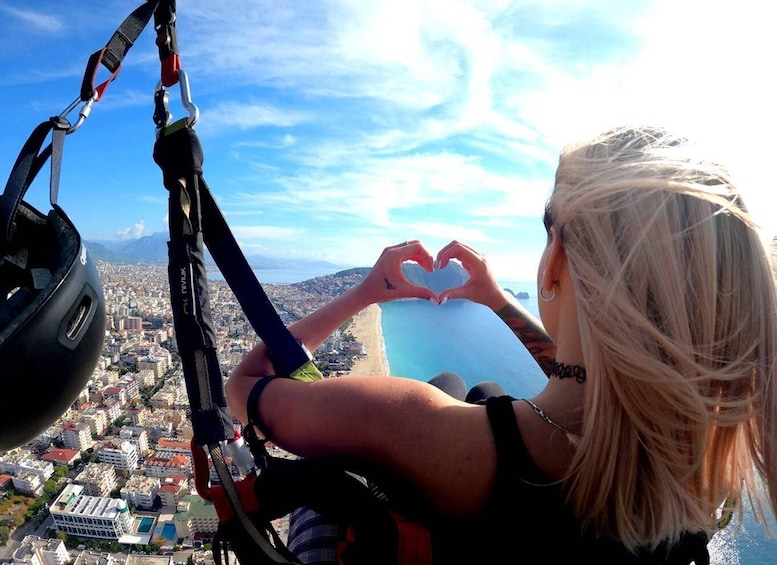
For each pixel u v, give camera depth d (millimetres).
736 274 360
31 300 401
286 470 410
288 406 451
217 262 501
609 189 364
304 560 493
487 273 673
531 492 382
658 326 350
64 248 393
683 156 373
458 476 398
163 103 468
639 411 349
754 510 395
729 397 366
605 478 356
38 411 366
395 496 415
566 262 415
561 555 379
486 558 386
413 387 435
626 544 367
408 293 654
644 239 348
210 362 408
